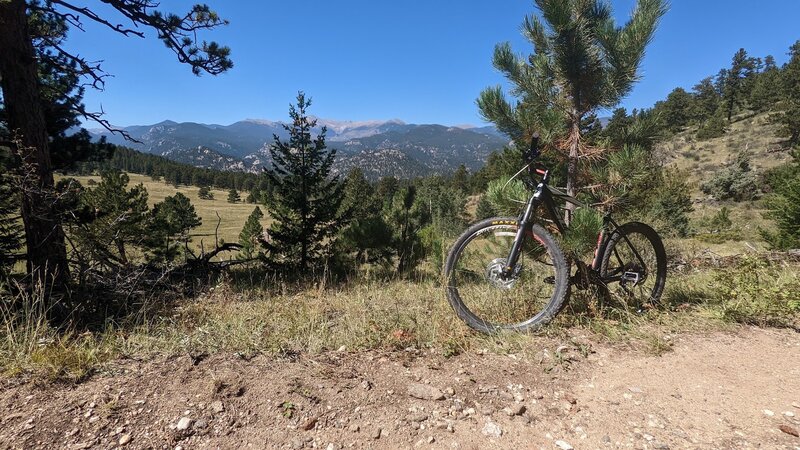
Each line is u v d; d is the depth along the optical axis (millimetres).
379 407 2133
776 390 2305
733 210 37250
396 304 3902
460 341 2943
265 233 10867
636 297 3771
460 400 2217
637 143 6156
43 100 6719
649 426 1988
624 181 5727
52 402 2092
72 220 5191
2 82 5277
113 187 17969
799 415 2055
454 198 43344
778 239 12672
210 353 2695
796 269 5305
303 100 10406
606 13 6129
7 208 5609
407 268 9211
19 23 5273
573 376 2492
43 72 7371
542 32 6203
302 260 10547
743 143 69688
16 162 5293
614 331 3123
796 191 12289
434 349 2867
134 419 1974
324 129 10672
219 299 4668
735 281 3717
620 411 2119
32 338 2695
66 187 5570
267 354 2693
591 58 5938
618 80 5934
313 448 1830
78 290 4113
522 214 3303
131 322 3512
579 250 3486
